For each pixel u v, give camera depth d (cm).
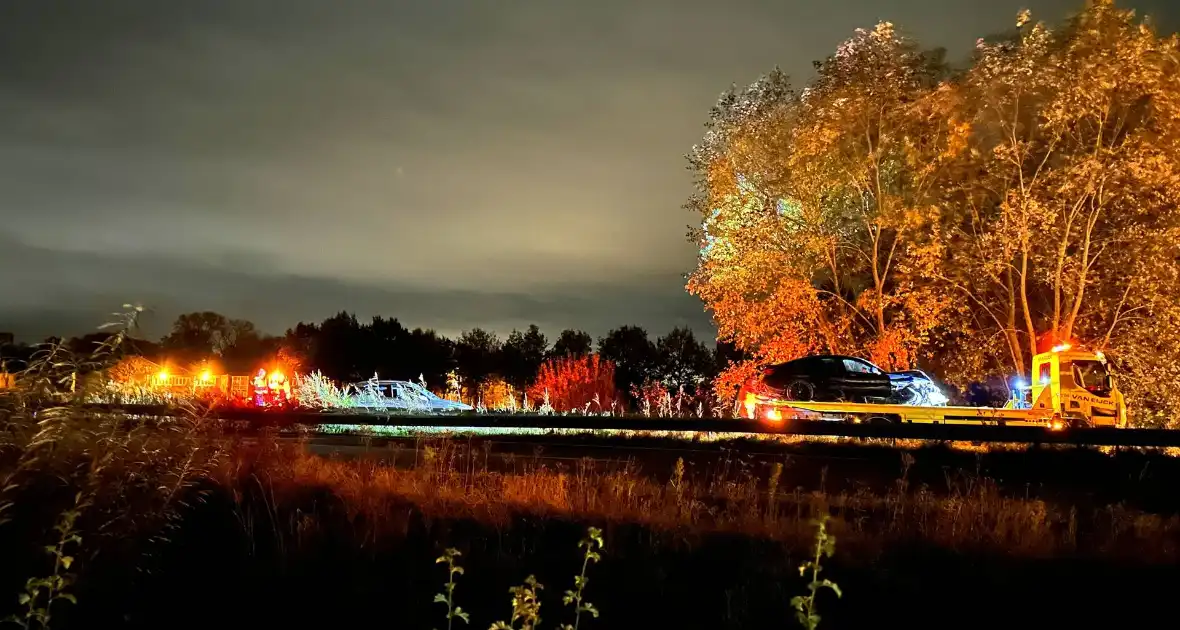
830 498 1002
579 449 1608
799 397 2372
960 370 2531
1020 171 2370
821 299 2688
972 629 598
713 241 2608
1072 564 712
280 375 2138
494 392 3897
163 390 1023
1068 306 2447
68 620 588
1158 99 2208
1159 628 603
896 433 1109
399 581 674
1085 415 2005
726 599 630
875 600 638
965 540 767
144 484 716
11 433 674
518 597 502
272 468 994
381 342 5381
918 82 2605
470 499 907
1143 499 1124
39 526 632
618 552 734
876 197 2591
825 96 2566
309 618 612
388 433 1781
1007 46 2380
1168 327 2256
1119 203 2358
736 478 1212
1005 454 1448
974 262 2422
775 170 2594
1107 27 2277
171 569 693
